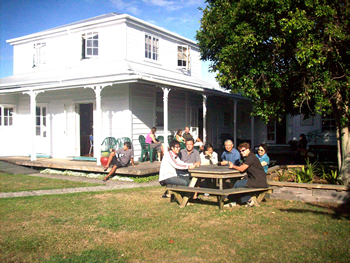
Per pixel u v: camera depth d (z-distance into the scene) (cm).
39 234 511
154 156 1266
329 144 1712
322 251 429
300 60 721
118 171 1029
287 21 698
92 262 407
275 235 489
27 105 1547
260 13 749
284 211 617
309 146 1686
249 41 755
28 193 819
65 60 1502
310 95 752
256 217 580
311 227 521
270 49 788
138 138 1255
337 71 772
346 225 528
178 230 518
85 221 574
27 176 1120
